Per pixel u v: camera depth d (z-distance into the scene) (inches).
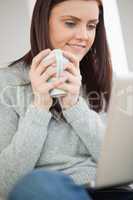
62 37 44.6
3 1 63.6
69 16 43.6
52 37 45.3
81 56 46.1
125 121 30.5
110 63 51.3
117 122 30.4
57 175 25.1
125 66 74.9
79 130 42.0
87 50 46.9
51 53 39.3
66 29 44.3
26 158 38.8
